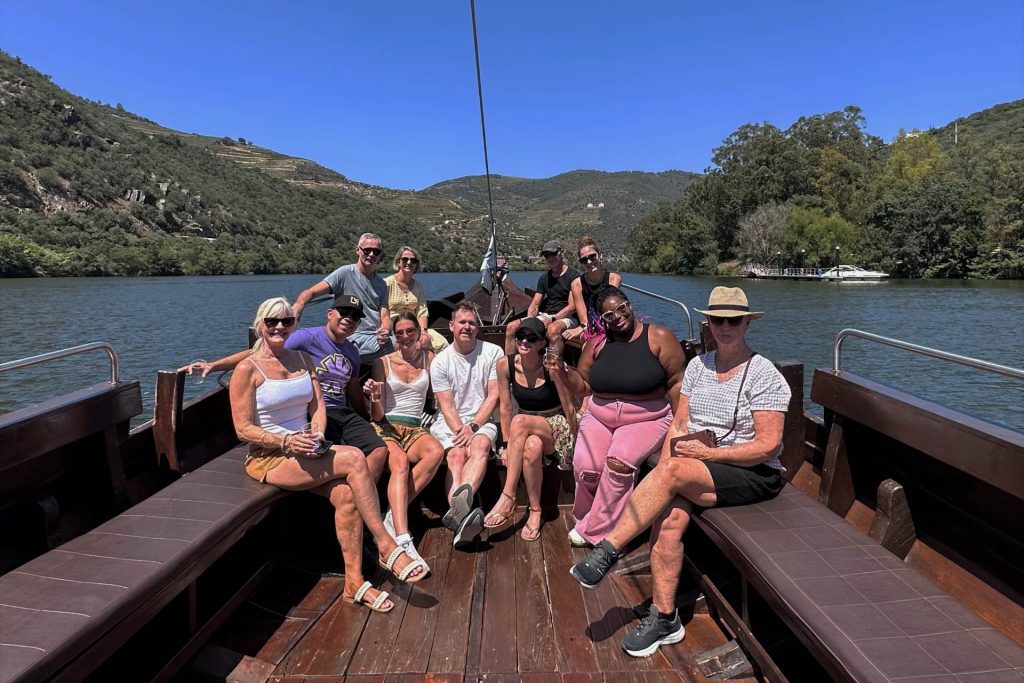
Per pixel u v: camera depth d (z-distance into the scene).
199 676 2.15
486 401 3.37
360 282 4.23
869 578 1.81
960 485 2.39
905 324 28.16
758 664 2.03
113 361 2.95
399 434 3.22
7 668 1.37
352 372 3.27
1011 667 1.43
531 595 2.65
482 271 5.94
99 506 2.84
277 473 2.56
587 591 2.68
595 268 4.49
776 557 1.93
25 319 29.86
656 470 2.25
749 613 2.11
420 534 3.25
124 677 1.95
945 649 1.50
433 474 3.10
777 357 20.70
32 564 1.85
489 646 2.30
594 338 3.09
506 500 3.15
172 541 2.01
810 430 3.43
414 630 2.41
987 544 2.24
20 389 15.65
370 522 2.58
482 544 3.12
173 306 37.00
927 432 2.32
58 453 2.64
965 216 58.09
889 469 2.80
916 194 62.91
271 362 2.74
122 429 3.01
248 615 2.51
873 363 19.34
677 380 2.87
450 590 2.69
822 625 1.59
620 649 2.28
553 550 3.04
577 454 3.04
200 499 2.38
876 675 1.41
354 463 2.56
